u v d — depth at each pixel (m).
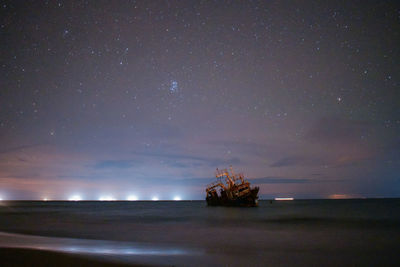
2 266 11.98
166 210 73.81
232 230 27.61
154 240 20.95
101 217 47.25
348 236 23.08
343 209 70.81
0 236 22.42
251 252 16.22
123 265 12.44
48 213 60.34
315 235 23.81
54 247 16.84
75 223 35.44
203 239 21.55
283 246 18.39
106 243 19.11
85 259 13.38
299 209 71.12
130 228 29.50
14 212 64.69
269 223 34.22
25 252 14.70
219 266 12.86
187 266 12.69
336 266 13.23
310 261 14.10
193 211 61.97
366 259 14.65
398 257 15.12
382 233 25.00
